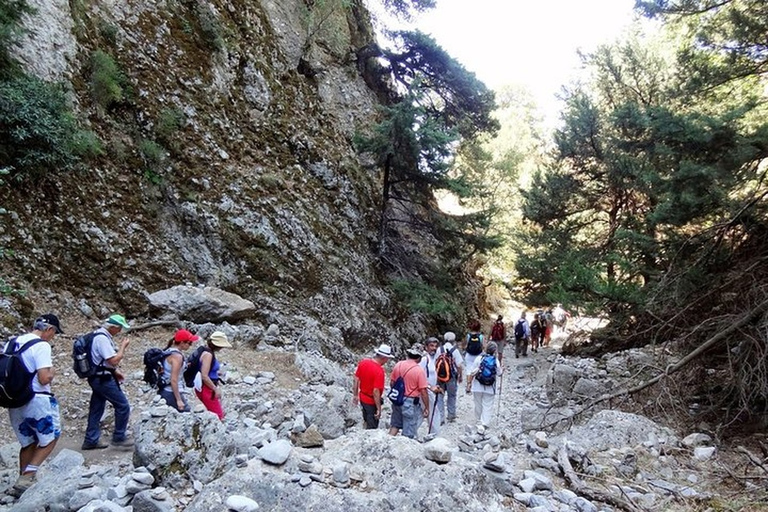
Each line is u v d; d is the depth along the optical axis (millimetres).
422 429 10188
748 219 10031
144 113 14281
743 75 11273
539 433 7656
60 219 11414
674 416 9453
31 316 9859
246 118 17781
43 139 11078
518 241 25906
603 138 18984
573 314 14875
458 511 3811
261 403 8320
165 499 4035
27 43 11695
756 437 8383
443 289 22141
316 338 14391
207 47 17188
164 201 13953
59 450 6500
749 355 9000
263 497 3766
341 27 25531
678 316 10984
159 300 12086
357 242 19453
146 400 8266
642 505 5793
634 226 16297
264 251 15414
